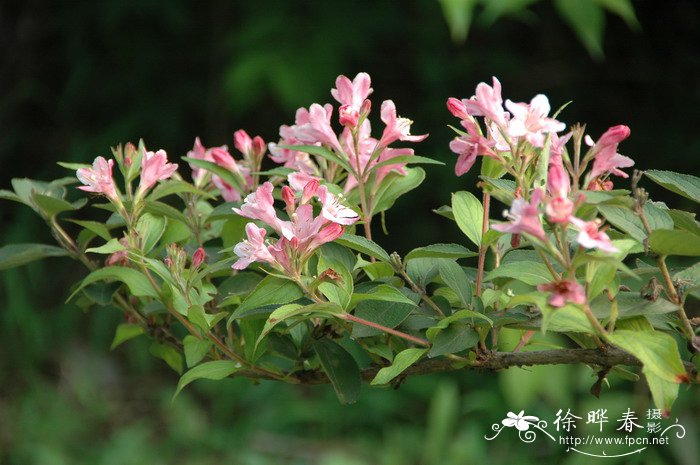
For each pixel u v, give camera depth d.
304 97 2.43
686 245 1.04
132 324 1.25
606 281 1.04
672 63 2.75
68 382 2.74
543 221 1.08
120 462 2.42
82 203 1.22
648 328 1.06
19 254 1.22
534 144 1.06
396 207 2.75
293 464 2.42
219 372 1.14
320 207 1.15
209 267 1.12
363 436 2.51
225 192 1.22
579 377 1.83
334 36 2.53
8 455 2.51
